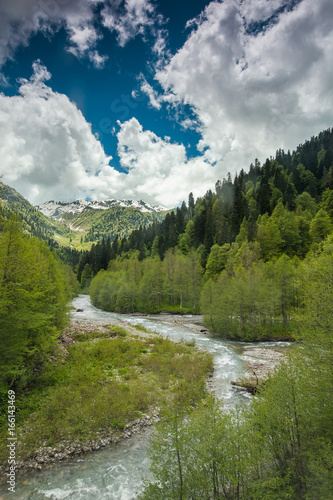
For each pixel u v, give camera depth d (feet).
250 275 166.09
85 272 502.38
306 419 30.30
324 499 24.47
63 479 38.37
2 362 49.47
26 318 53.78
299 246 258.37
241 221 358.02
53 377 67.36
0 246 50.24
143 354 95.76
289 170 506.07
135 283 277.23
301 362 35.27
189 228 443.73
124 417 54.39
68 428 48.73
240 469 26.73
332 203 298.76
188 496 27.02
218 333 148.46
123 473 39.75
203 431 28.32
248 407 58.44
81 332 124.47
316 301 41.01
